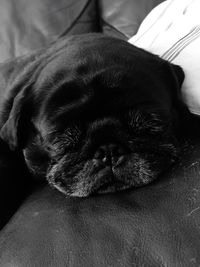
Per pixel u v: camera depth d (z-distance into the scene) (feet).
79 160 0.76
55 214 0.68
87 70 0.79
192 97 0.85
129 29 1.51
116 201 0.68
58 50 0.96
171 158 0.74
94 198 0.72
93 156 0.75
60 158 0.78
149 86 0.78
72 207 0.69
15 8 1.58
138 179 0.72
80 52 0.85
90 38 0.96
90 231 0.61
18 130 0.83
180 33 0.97
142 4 1.50
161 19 1.11
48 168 0.82
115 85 0.76
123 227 0.60
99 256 0.56
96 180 0.73
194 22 0.95
